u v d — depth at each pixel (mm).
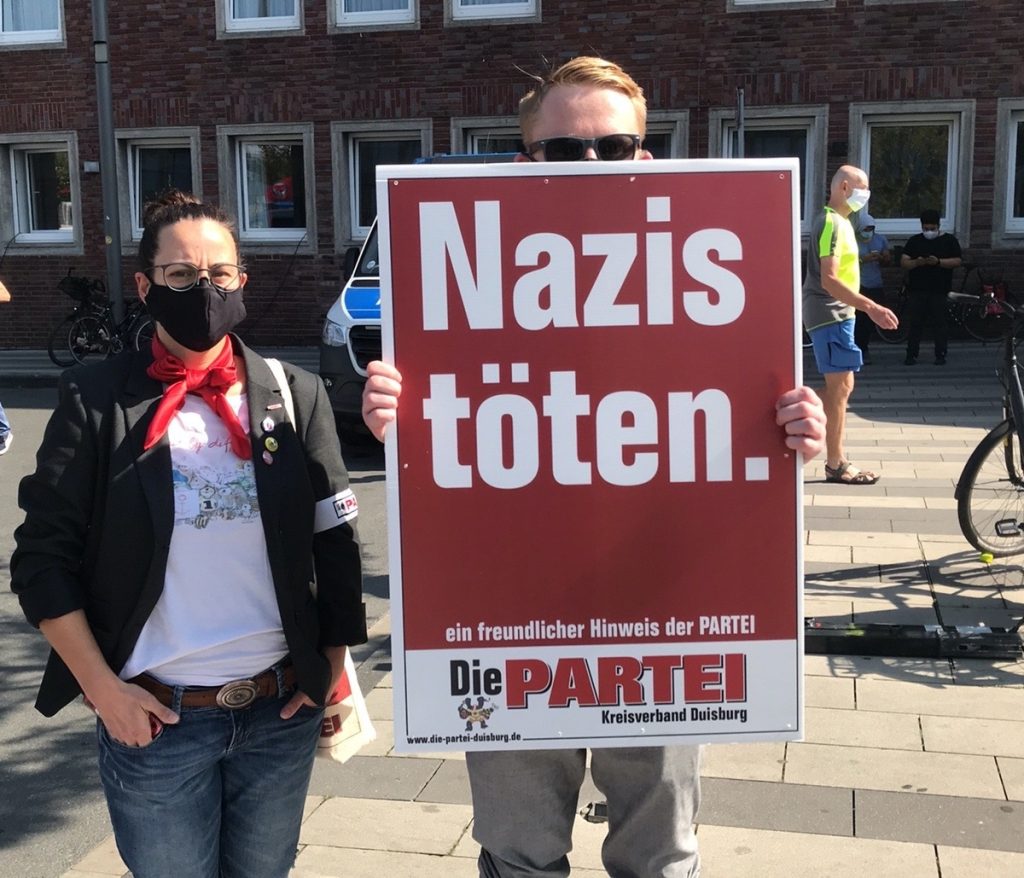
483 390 2027
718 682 2070
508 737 2070
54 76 16547
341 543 2217
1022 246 14539
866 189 6633
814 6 14484
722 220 2023
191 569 2031
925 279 12750
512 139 15750
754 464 2047
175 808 2055
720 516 2049
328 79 15797
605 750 2172
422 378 2025
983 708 3793
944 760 3439
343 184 16016
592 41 15062
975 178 14523
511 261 2020
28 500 1985
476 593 2053
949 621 4562
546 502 2045
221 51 16016
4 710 4309
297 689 2152
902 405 10328
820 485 7008
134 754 2035
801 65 14641
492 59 15352
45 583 1948
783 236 2027
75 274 16906
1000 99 14289
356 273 9422
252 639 2094
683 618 2061
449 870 2961
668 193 2018
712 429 2041
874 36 14430
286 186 16469
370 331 8633
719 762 3463
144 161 16766
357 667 4516
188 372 2066
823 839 3020
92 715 4242
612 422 2037
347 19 15719
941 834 3031
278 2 15938
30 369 14453
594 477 2043
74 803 3574
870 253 13078
